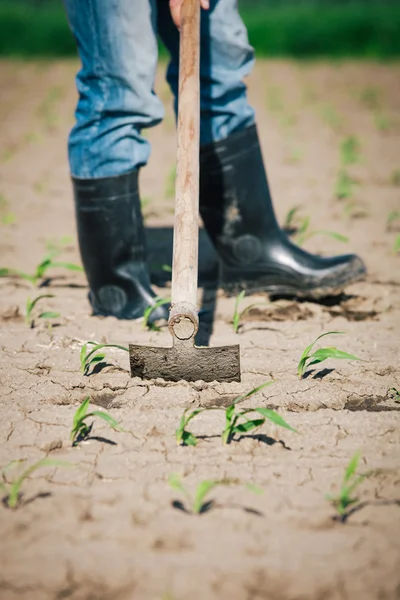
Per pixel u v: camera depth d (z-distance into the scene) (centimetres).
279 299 602
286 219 842
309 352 504
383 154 1275
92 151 503
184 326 434
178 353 445
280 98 2066
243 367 479
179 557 311
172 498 348
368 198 961
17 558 311
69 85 2409
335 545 319
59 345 513
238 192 562
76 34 494
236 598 291
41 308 587
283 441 397
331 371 475
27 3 3919
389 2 4069
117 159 504
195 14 468
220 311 577
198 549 316
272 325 552
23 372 474
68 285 648
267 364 484
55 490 354
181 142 458
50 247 754
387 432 404
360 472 369
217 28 519
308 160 1223
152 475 366
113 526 329
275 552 315
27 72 2755
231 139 549
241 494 351
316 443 395
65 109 1905
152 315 544
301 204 928
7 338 527
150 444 393
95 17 476
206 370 448
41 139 1480
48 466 373
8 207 938
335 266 586
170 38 540
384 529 329
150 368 452
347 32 3250
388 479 363
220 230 577
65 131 1582
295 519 334
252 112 555
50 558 311
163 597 290
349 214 877
